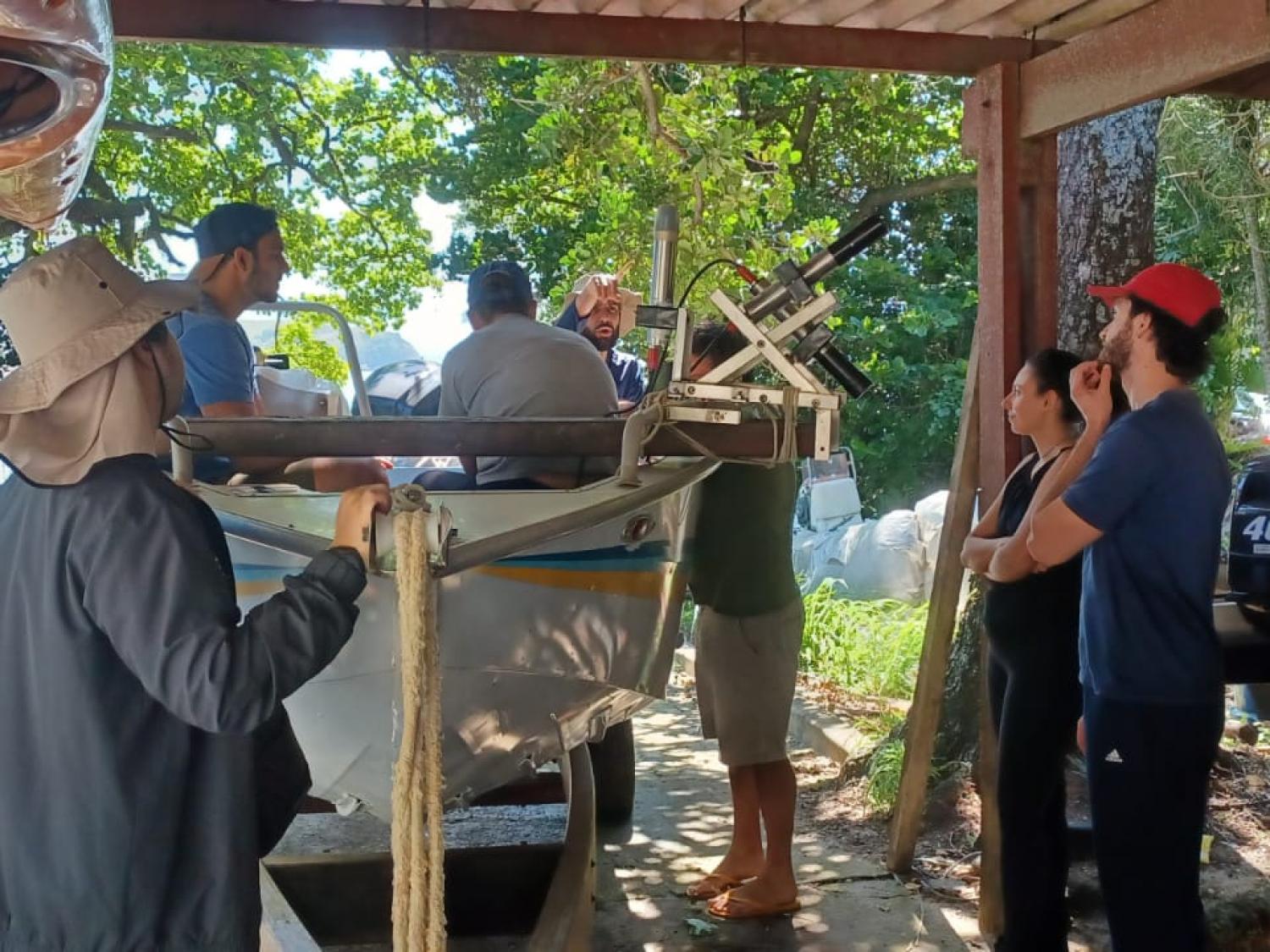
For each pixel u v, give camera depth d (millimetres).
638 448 3123
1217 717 2955
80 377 1969
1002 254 4020
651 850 4961
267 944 2820
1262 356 12055
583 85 8703
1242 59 3152
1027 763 3383
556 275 15344
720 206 8773
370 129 14711
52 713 1971
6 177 2504
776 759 4227
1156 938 2957
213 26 3840
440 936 2234
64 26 2201
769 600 4156
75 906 1978
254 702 1914
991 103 4055
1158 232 12703
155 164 13375
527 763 3332
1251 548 4188
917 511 9555
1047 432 3549
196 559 1957
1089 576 3041
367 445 3062
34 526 2006
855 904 4352
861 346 15461
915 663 6906
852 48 4117
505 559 3041
